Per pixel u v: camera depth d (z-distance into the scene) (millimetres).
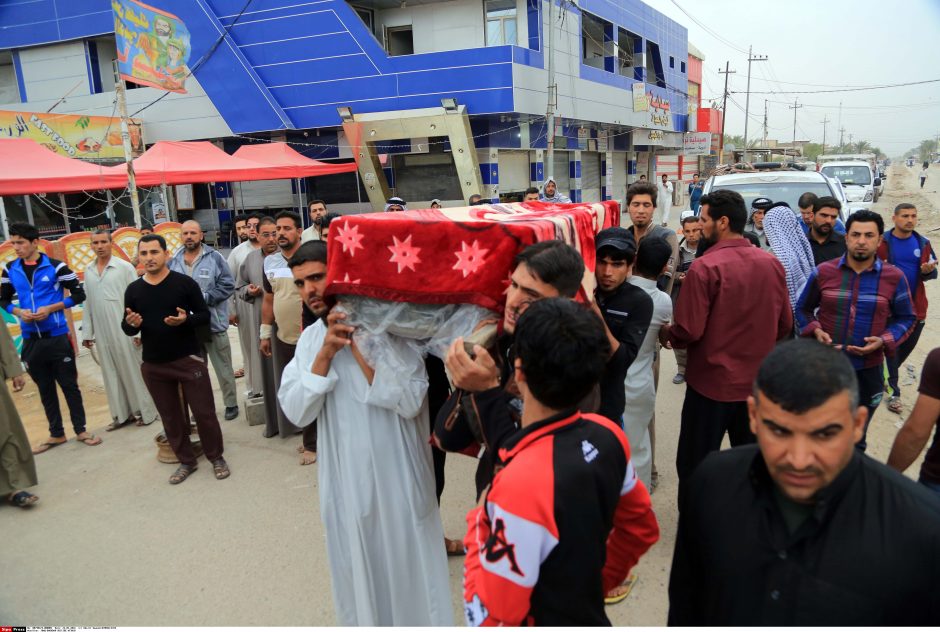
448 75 16203
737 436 3576
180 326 4566
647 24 25500
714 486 1560
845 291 3830
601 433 1725
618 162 26391
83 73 18984
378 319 2490
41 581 3586
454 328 2373
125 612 3287
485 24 17656
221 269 6004
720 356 3396
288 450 5277
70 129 15367
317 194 19125
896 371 5457
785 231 4688
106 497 4574
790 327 3551
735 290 3314
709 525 1544
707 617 1568
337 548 2773
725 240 3426
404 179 18109
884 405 5625
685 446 3625
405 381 2531
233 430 5781
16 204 16062
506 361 2393
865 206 16578
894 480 1408
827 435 1313
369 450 2635
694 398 3543
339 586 2785
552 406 1671
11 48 19312
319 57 16969
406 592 2738
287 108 17516
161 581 3543
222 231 19516
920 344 7734
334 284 2484
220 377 6020
